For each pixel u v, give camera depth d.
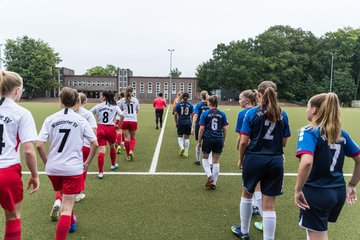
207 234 3.65
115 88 66.06
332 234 3.69
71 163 3.16
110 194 5.05
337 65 63.16
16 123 2.61
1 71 2.66
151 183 5.73
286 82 58.84
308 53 62.50
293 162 7.75
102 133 5.97
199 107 7.34
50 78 64.06
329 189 2.46
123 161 7.64
